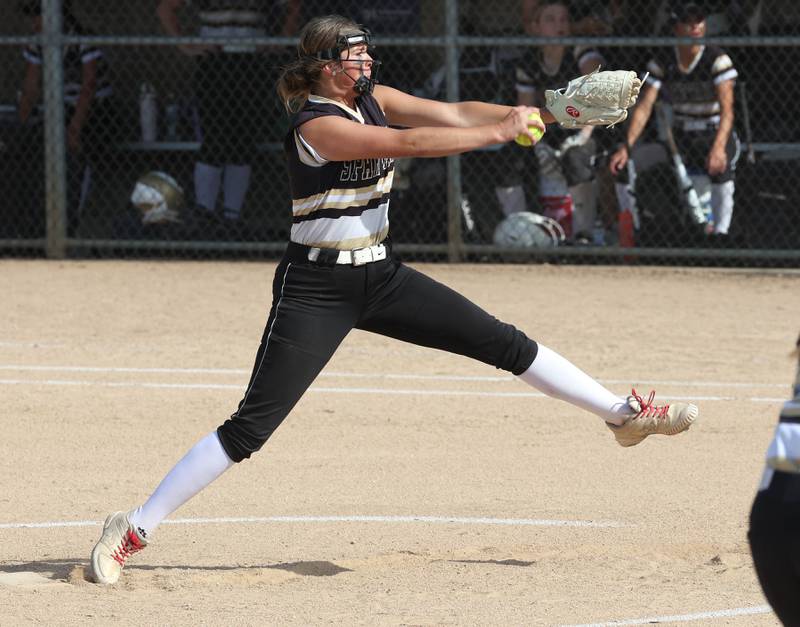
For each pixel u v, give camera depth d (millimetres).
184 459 17703
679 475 24250
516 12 58719
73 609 16344
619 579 17750
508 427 28062
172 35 50375
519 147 47719
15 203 50969
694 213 46625
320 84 16938
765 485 10672
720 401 30219
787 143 48719
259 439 17531
